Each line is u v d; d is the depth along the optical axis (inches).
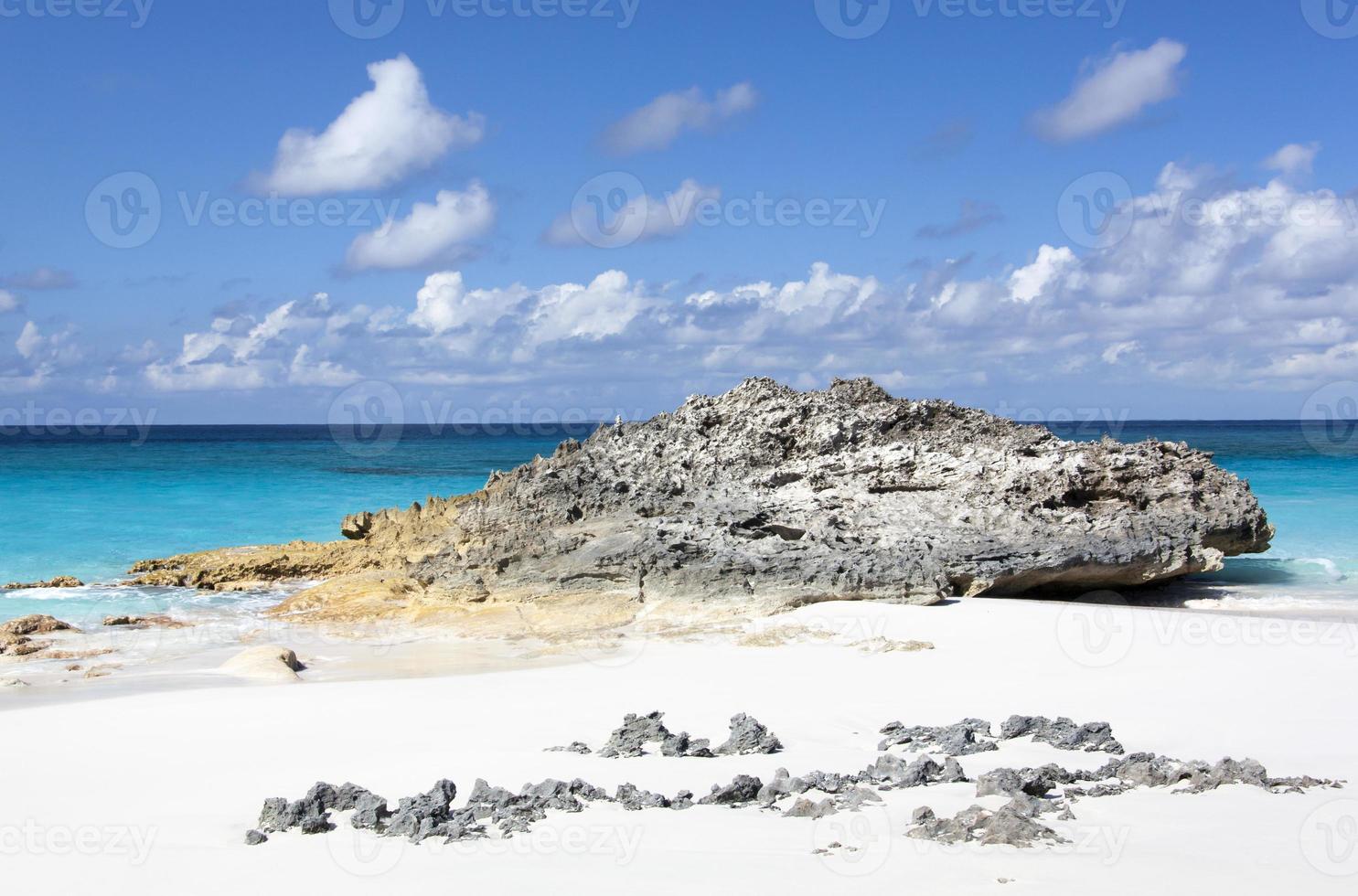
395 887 295.9
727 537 879.1
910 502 942.4
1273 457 2787.9
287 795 397.4
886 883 281.4
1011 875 283.7
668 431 1076.5
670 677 618.8
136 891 304.3
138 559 1219.2
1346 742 439.2
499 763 434.0
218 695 591.5
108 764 450.6
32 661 723.4
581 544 895.1
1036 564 846.5
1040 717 464.4
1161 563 882.8
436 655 725.9
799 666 640.4
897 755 432.5
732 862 302.8
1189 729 466.0
